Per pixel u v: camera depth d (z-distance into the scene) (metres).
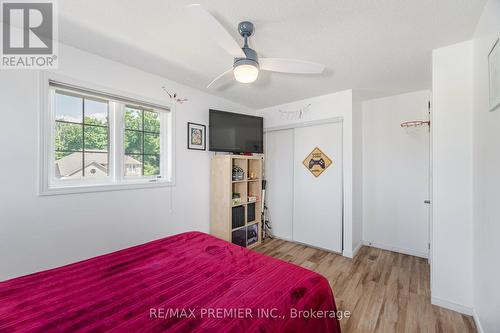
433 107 1.96
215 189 3.19
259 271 1.38
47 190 1.84
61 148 2.01
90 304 1.05
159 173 2.77
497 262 1.31
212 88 2.96
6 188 1.67
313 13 1.49
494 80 1.30
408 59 2.14
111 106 2.33
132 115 2.51
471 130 1.79
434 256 1.96
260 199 3.60
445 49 1.91
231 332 0.89
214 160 3.21
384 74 2.50
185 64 2.33
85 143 2.15
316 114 3.34
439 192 1.93
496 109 1.31
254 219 3.56
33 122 1.78
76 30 1.74
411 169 3.14
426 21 1.57
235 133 3.36
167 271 1.38
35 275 1.30
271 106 3.85
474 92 1.74
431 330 1.67
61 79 1.91
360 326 1.71
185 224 2.94
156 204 2.63
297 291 1.17
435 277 1.96
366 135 3.50
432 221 1.97
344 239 3.08
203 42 1.90
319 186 3.32
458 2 1.38
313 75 2.53
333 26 1.63
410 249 3.13
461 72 1.84
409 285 2.30
